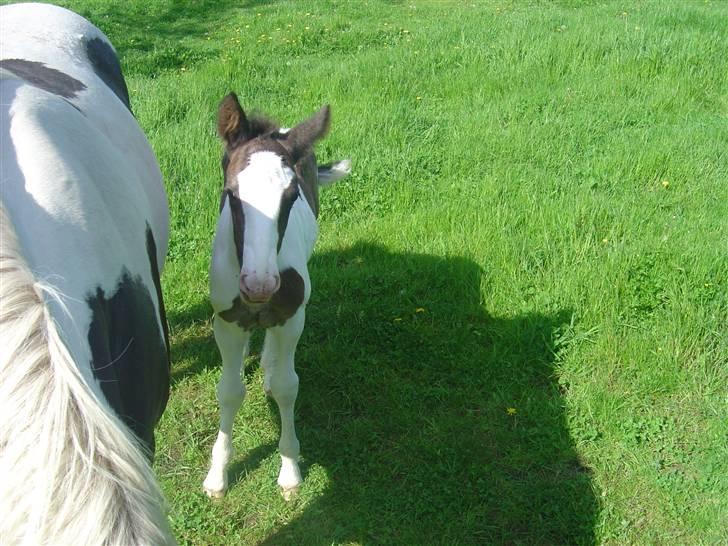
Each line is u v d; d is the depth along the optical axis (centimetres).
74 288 199
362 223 552
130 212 258
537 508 351
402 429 395
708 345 432
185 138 599
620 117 695
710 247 486
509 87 759
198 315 469
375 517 347
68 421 155
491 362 430
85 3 1245
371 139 632
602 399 405
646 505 353
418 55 826
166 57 927
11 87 250
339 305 473
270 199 301
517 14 1027
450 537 339
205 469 372
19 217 199
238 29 1080
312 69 833
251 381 428
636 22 921
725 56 795
